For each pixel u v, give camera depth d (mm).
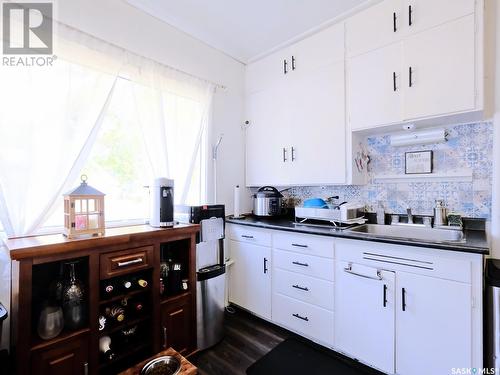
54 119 1433
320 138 2156
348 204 1990
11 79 1310
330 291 1731
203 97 2270
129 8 1811
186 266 1747
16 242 1167
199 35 2238
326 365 1632
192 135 2182
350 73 1977
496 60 1552
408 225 1906
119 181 1816
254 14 1977
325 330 1753
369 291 1556
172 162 2029
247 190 2803
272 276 2068
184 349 1662
